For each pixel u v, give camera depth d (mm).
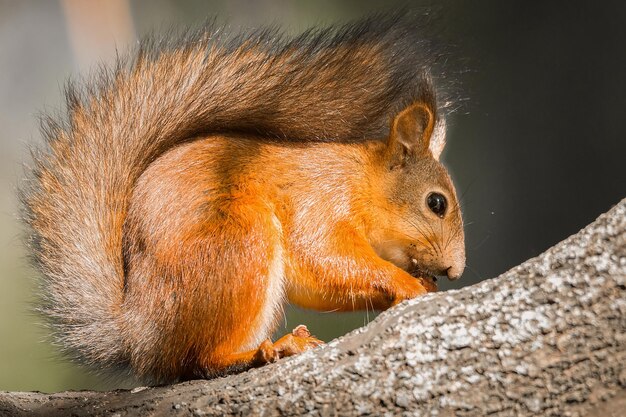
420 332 2578
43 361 3117
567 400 2557
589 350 2559
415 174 2721
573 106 3334
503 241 3359
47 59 3992
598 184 3303
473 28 3252
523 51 3338
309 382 2584
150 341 2656
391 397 2572
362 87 2723
